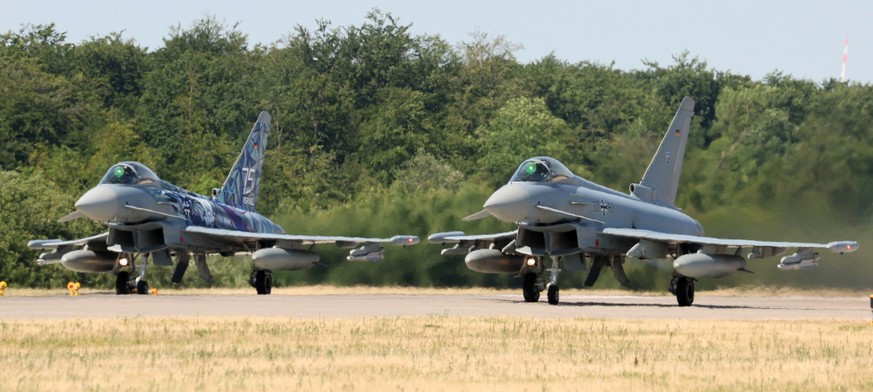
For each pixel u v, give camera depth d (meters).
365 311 93.25
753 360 60.44
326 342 66.19
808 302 131.88
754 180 177.62
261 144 149.38
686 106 132.00
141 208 120.50
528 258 113.81
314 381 50.47
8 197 169.88
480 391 48.44
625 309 103.44
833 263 158.12
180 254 128.62
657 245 115.12
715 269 110.31
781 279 157.88
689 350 64.62
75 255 129.00
